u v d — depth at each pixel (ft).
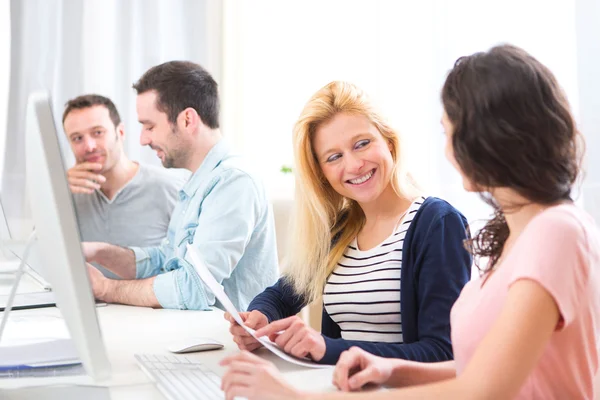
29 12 9.86
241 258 6.80
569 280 2.83
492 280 3.18
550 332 2.81
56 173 3.11
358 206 5.32
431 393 2.80
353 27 10.14
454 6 9.11
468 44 9.04
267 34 10.56
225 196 6.57
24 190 9.52
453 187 9.14
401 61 9.62
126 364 4.20
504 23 8.75
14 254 6.93
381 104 5.17
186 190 7.03
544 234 2.91
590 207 7.90
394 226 5.05
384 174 5.02
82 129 8.26
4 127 9.78
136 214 8.50
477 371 2.76
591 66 7.97
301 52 10.50
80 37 10.02
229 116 10.60
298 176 5.30
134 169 8.61
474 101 3.00
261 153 10.66
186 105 6.93
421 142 9.39
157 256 7.08
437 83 9.25
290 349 4.29
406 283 4.73
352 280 5.05
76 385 3.65
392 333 4.90
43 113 3.12
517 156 2.95
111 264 6.86
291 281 5.52
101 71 10.06
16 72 9.84
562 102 3.02
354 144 5.01
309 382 3.85
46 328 4.73
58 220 3.13
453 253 4.61
